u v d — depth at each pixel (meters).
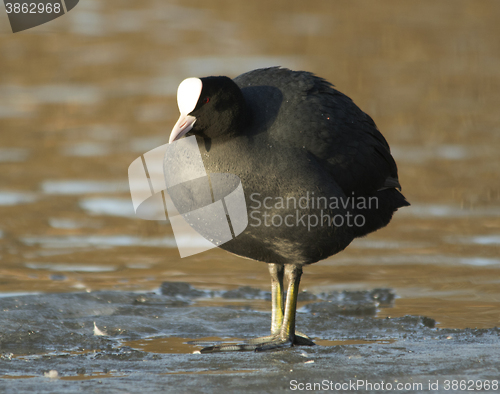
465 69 28.06
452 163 18.19
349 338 8.84
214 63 27.53
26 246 12.77
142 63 27.95
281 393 6.62
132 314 9.63
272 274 9.05
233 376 7.09
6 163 17.84
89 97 24.25
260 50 29.47
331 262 12.23
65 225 13.94
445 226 14.09
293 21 35.06
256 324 9.34
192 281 11.25
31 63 28.14
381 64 28.38
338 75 26.66
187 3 38.62
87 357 7.89
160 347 8.45
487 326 9.23
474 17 36.25
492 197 15.75
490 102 24.09
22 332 8.67
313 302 10.34
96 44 30.86
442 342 8.53
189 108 7.78
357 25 34.34
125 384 6.86
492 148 19.44
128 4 38.12
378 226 9.16
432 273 11.57
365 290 10.78
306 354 8.00
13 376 7.21
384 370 7.30
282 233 8.00
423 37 32.44
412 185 16.56
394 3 39.00
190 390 6.68
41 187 16.17
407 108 23.25
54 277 11.25
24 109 22.91
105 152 18.80
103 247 12.83
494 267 11.80
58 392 6.62
